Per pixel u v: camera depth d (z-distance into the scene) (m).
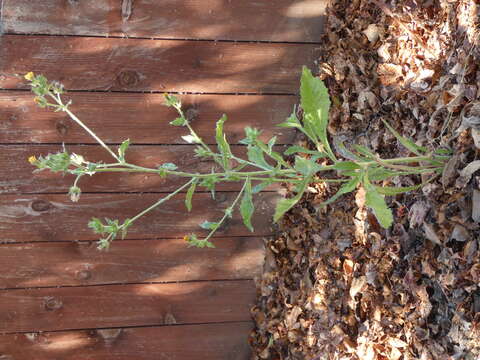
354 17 2.12
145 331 2.37
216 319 2.42
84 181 2.15
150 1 2.04
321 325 2.19
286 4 2.16
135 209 2.22
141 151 2.17
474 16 1.66
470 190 1.60
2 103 2.00
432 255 1.75
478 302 1.58
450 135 1.68
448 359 1.65
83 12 1.99
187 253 2.32
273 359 2.40
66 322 2.29
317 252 2.24
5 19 1.93
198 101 2.17
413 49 1.90
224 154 1.41
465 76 1.65
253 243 2.38
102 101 2.09
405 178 1.86
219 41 2.13
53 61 2.01
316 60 2.24
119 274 2.28
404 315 1.84
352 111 2.13
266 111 2.24
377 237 1.96
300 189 1.32
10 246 2.15
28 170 2.09
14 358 2.28
